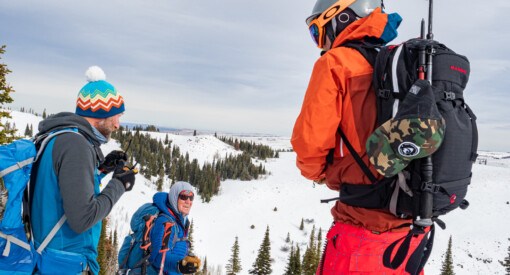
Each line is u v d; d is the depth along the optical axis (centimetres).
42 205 233
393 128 181
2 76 1522
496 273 9425
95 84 274
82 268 242
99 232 262
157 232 345
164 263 343
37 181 234
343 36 226
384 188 199
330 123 203
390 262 203
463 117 195
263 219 13625
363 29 219
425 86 183
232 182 17575
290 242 11894
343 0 236
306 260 5734
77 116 258
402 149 178
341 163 213
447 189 186
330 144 208
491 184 16150
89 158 243
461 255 10412
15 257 224
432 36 221
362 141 202
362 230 208
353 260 208
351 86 203
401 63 195
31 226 235
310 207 14938
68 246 239
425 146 174
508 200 14350
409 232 198
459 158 187
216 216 13688
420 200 185
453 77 196
